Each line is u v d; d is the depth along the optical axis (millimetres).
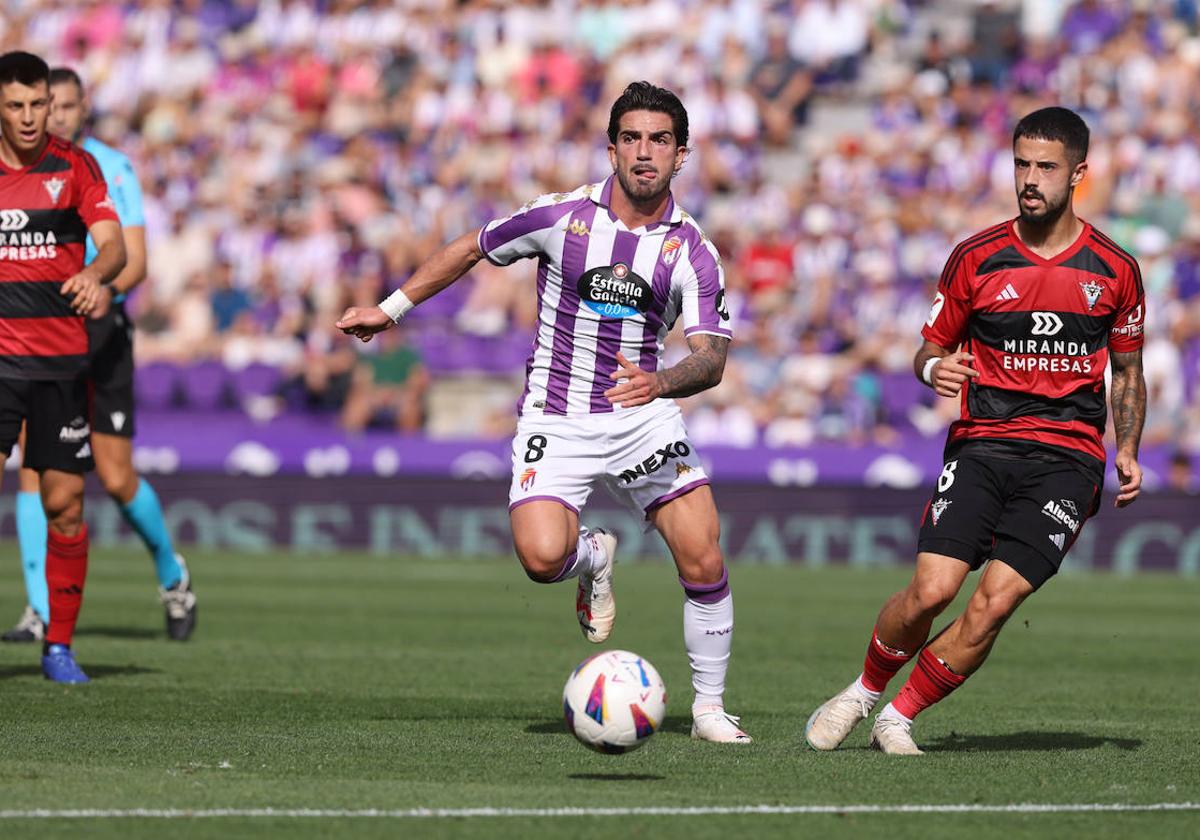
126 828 15250
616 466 22109
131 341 32812
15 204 25703
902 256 73875
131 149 87062
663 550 65500
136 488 33281
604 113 83125
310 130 86562
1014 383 20891
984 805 17062
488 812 16156
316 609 43188
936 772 19234
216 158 85688
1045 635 40125
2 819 15547
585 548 22469
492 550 64438
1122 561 61906
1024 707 26750
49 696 25391
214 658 31812
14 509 65375
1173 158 77500
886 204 76000
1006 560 20312
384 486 64812
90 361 32312
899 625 20609
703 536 22047
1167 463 63688
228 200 82812
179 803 16453
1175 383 66875
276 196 82875
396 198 80562
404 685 28203
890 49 85500
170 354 73438
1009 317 20734
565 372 22109
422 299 22328
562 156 81500
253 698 25844
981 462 20781
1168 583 57031
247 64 90500
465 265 22281
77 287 24812
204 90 89875
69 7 94125
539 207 21906
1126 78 81062
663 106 21250
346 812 16078
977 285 20859
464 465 66438
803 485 63125
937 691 20781
